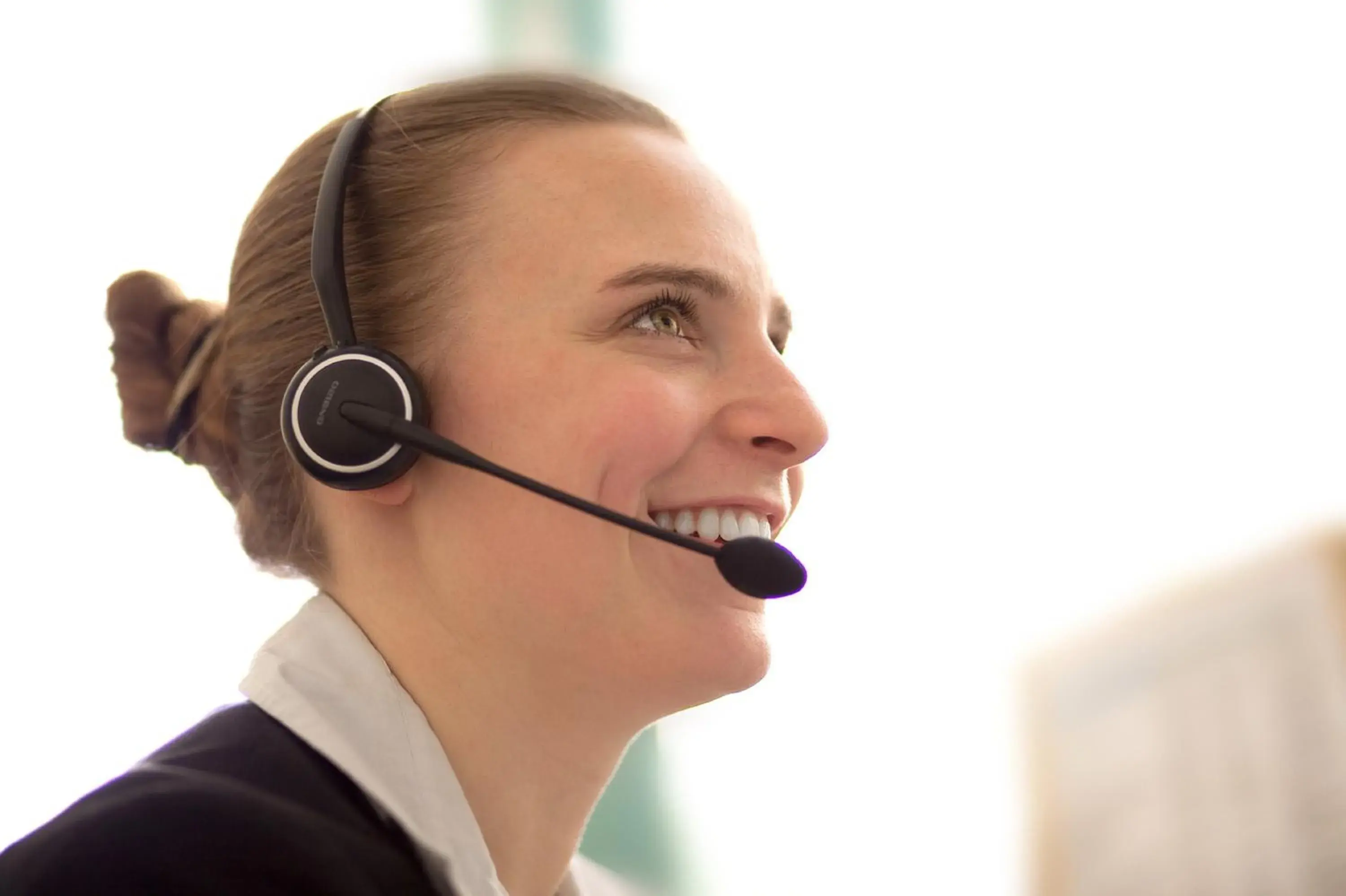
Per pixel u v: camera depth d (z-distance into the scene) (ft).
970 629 7.30
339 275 3.45
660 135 3.80
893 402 7.55
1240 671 6.34
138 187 6.66
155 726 6.01
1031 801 6.97
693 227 3.57
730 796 7.05
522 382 3.36
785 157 7.80
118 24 6.81
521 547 3.29
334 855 2.80
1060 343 7.58
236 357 3.82
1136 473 7.35
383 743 3.21
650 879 6.84
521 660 3.35
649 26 7.85
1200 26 7.75
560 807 3.54
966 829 7.02
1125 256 7.61
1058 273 7.65
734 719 7.14
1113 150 7.73
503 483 3.32
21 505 6.11
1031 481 7.43
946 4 7.97
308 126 7.00
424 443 3.26
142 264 6.56
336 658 3.37
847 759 7.14
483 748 3.40
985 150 7.81
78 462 6.22
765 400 3.51
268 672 3.35
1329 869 5.62
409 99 3.83
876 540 7.41
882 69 7.92
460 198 3.58
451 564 3.36
